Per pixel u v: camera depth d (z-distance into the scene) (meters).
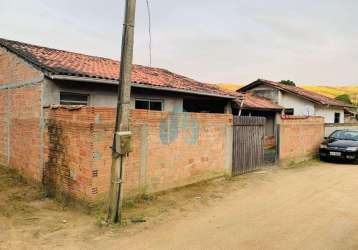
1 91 10.38
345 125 19.19
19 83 9.18
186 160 8.54
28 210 6.50
